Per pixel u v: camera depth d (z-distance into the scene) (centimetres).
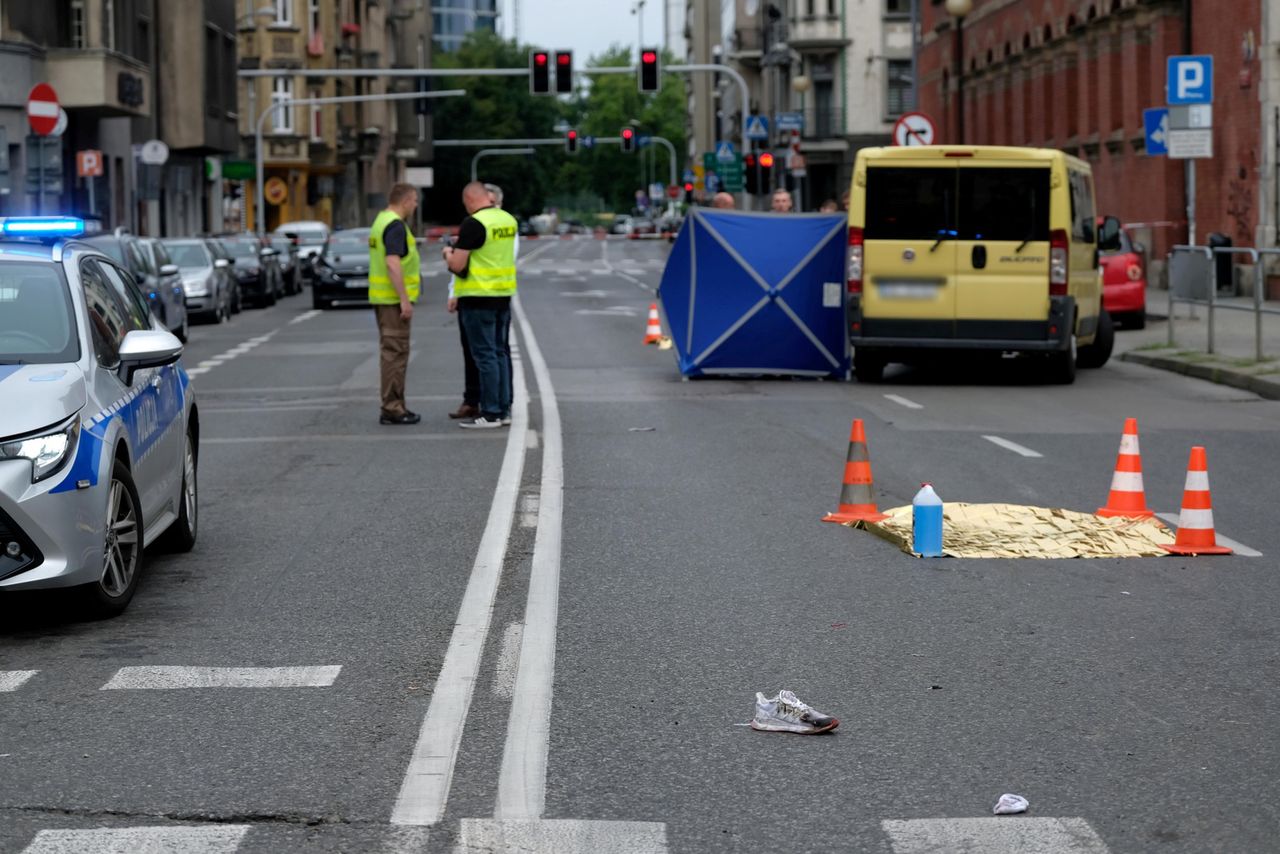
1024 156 4819
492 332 3997
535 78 12025
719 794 1391
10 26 10512
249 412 4431
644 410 4322
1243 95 8212
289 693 1706
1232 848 1262
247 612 2078
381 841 1283
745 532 2594
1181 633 1947
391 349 4084
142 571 2336
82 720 1617
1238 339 6075
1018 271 4853
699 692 1702
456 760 1480
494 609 2078
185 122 14125
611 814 1341
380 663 1822
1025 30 12200
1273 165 7962
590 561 2377
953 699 1673
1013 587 2197
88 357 2089
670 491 2992
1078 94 10981
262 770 1457
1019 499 2897
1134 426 2683
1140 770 1448
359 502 2917
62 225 2383
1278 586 2203
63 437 1938
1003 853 1254
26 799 1385
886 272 4897
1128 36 9794
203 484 3150
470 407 4128
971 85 13862
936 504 2400
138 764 1477
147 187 10212
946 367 5694
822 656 1847
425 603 2119
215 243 9581
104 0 11388
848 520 2655
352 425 4097
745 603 2108
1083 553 2408
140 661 1841
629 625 1992
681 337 5197
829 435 3781
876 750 1509
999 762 1472
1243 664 1806
